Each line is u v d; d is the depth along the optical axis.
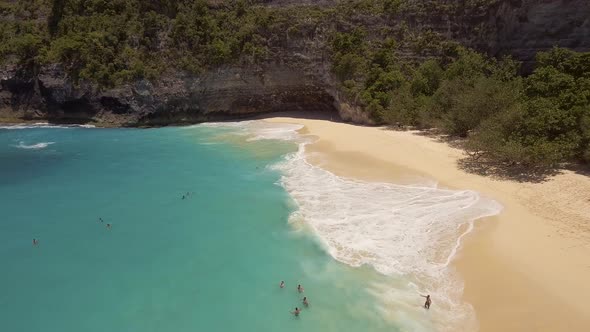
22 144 54.16
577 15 56.31
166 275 24.98
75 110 66.69
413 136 49.84
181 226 30.67
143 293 23.41
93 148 51.53
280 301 22.31
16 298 23.20
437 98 51.69
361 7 64.44
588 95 38.31
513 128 37.88
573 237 25.78
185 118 66.19
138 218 32.12
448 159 40.88
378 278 23.41
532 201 30.92
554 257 23.89
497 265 23.55
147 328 20.81
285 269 24.94
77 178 41.06
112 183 39.47
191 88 65.19
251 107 68.06
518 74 59.00
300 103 68.00
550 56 50.38
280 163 43.09
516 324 19.33
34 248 28.25
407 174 37.84
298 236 28.36
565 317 19.41
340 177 38.22
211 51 64.44
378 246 26.42
